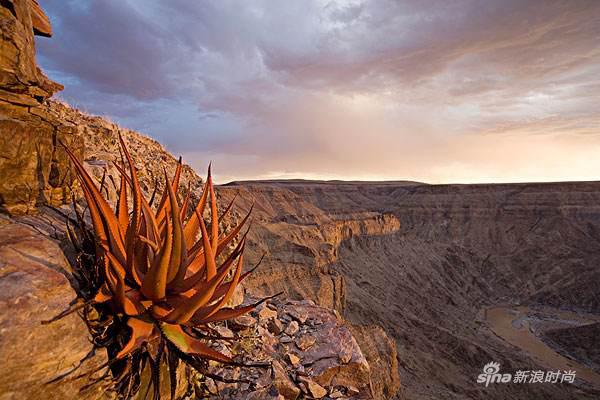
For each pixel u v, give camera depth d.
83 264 2.75
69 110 8.11
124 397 2.63
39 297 2.18
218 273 2.47
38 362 2.05
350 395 4.95
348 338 5.91
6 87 2.97
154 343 2.64
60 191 3.52
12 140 2.88
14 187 2.89
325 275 71.44
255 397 4.04
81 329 2.34
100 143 7.26
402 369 53.41
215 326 4.73
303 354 5.40
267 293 61.69
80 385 2.27
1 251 2.31
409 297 104.00
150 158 8.75
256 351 4.93
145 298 2.62
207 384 3.90
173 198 2.45
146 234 2.97
